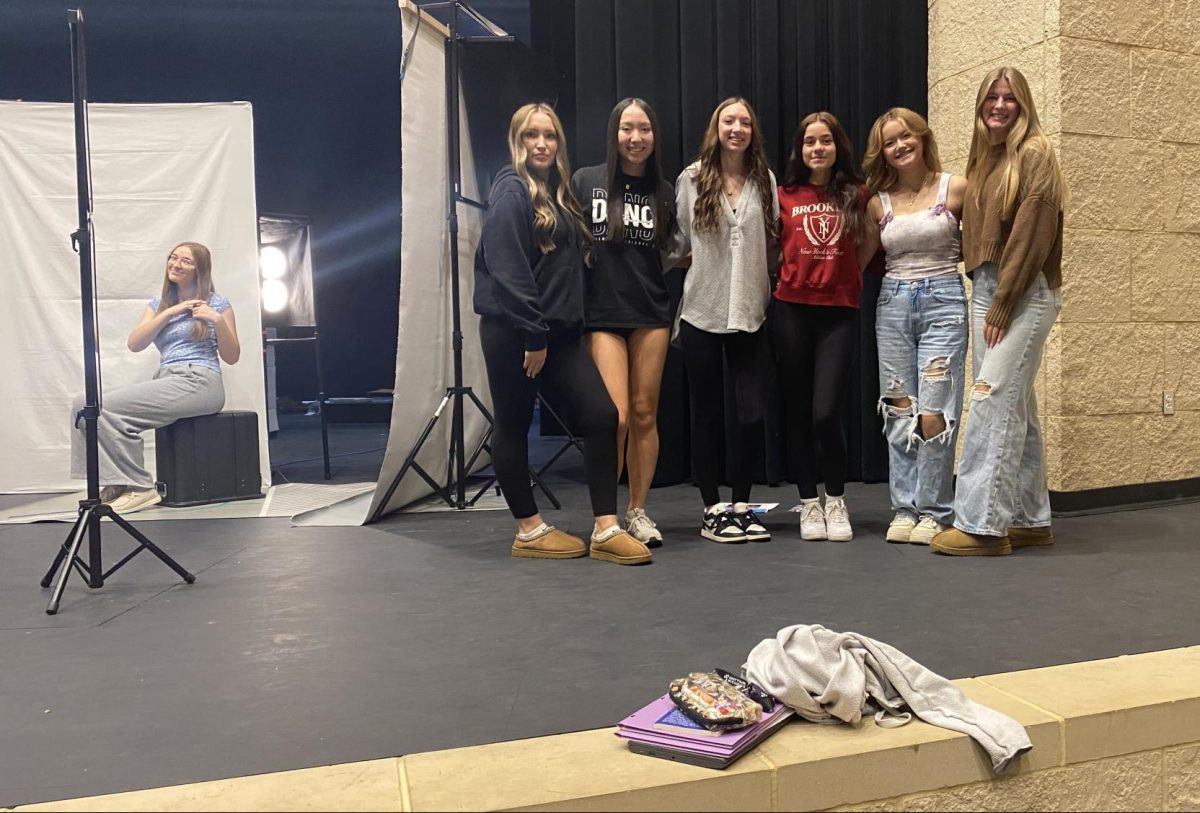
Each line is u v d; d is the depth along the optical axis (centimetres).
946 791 150
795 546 294
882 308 303
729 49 412
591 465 280
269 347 719
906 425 299
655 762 141
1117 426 351
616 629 208
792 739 149
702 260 295
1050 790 155
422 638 204
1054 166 266
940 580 248
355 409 927
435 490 381
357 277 919
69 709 166
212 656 195
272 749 147
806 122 297
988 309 280
